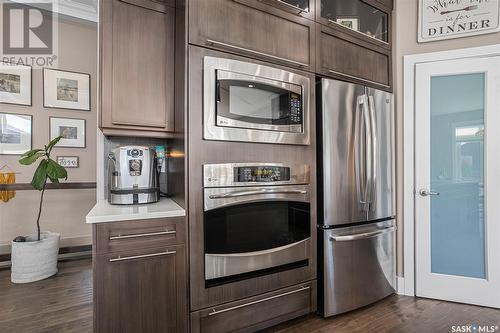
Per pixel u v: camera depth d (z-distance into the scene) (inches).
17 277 102.7
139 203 68.4
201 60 60.9
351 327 73.5
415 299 90.0
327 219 76.4
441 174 91.6
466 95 89.5
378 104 87.4
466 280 87.2
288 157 72.0
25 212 130.3
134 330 55.4
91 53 142.6
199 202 60.4
